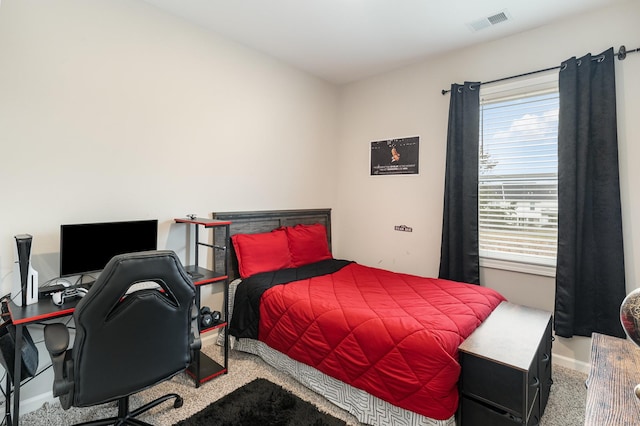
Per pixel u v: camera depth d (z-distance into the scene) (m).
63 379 1.29
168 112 2.40
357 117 3.75
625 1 2.19
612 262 2.21
